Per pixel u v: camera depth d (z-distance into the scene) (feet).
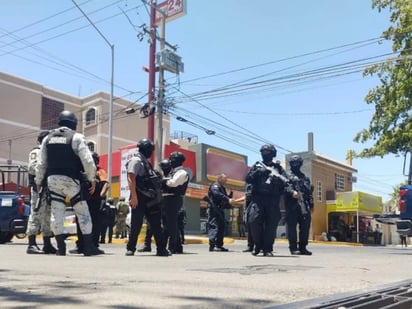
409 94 59.62
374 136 62.69
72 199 23.25
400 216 39.14
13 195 41.86
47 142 22.94
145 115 71.46
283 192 27.58
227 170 104.88
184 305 9.36
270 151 27.68
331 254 32.27
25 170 45.62
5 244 41.86
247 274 15.35
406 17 59.67
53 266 17.01
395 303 10.33
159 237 25.50
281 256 27.63
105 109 158.81
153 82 71.15
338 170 123.95
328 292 11.76
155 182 25.41
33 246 26.30
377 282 14.30
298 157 31.27
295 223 30.50
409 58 57.93
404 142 59.47
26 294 10.32
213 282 13.01
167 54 70.59
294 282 13.55
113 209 47.57
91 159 22.90
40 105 153.58
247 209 28.40
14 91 148.05
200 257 24.84
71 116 23.50
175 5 72.64
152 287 11.68
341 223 120.57
